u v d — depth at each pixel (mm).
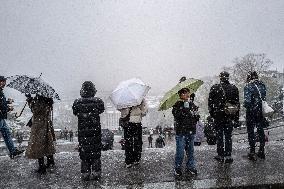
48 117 7152
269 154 8047
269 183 5805
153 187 5852
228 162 7363
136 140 7418
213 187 5711
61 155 8961
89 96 6516
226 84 7273
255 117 7461
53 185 6266
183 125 6469
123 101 7125
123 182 6266
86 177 6488
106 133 13820
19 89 6750
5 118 8461
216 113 7266
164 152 8836
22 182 6547
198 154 8383
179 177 6438
